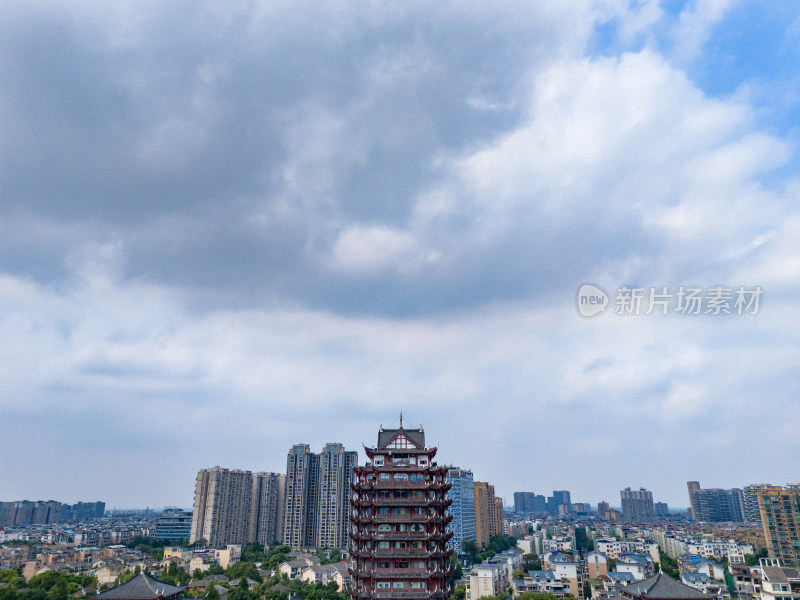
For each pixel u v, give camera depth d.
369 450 100.19
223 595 182.00
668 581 135.12
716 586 193.62
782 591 154.88
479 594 188.12
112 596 122.19
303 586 194.25
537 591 193.38
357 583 95.00
